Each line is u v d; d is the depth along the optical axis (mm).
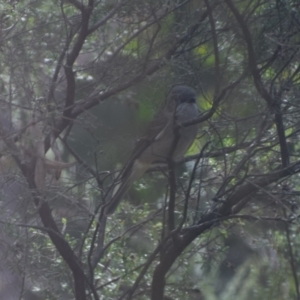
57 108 8508
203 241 10695
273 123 8930
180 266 10516
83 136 10633
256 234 11047
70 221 9492
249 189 9000
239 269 11117
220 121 9203
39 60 9727
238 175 9156
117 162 10414
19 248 8734
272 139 9234
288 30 8516
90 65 10211
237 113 9070
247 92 8969
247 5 8711
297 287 10219
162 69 9508
